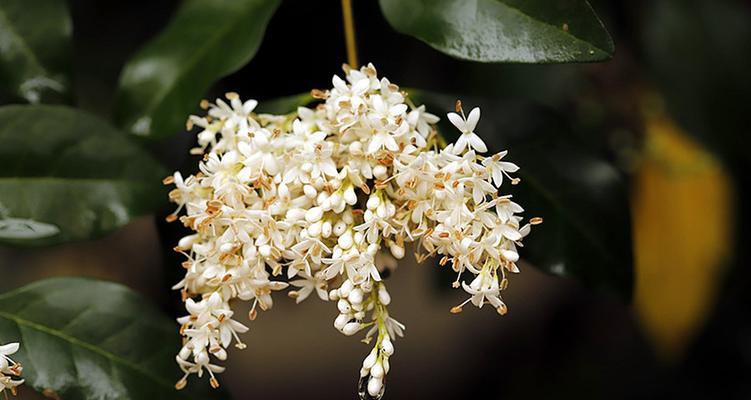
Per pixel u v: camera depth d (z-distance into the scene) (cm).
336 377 101
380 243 46
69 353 48
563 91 62
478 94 60
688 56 59
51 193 49
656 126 63
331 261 44
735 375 72
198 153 47
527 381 77
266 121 47
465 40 46
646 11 59
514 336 81
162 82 51
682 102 59
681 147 63
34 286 48
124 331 48
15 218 49
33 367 47
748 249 64
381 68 60
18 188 49
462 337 93
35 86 50
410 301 98
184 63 51
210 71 51
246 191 45
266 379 100
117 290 49
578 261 50
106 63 62
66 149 49
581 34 45
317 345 101
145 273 74
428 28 47
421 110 46
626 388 73
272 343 101
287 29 59
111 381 48
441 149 46
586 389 74
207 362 46
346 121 44
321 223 45
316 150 44
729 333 71
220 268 45
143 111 51
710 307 64
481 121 51
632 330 76
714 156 59
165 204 50
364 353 102
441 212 44
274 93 59
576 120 63
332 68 59
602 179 51
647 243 64
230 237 45
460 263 44
